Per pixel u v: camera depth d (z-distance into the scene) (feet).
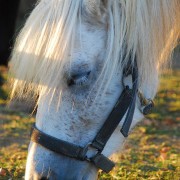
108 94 18.26
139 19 18.06
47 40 17.43
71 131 18.02
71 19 17.57
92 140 18.28
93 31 17.80
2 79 58.85
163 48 19.33
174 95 57.98
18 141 38.19
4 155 33.27
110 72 17.90
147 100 19.34
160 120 47.42
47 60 17.29
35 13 17.87
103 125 18.29
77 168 18.22
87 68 17.69
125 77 18.40
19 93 17.94
